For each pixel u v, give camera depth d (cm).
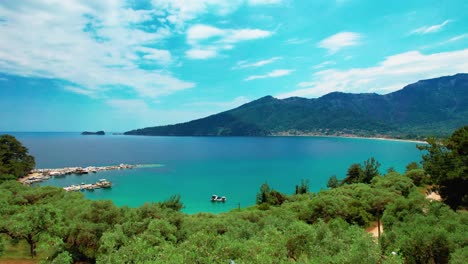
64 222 3300
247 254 1934
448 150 4400
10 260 3000
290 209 4938
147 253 2086
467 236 2106
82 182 11881
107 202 3438
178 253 1934
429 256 2098
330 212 3991
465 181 3862
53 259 2645
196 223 3741
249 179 12556
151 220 2978
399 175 6103
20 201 4612
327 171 14475
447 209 2933
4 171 10406
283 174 13725
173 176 13375
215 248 1988
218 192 10200
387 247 2225
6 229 2869
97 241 3002
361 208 4509
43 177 12400
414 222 2570
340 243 2127
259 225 3719
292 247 2262
